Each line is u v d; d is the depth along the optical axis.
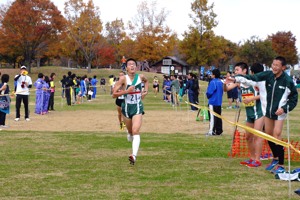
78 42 62.19
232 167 8.31
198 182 7.11
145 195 6.30
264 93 8.08
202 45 56.47
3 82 15.14
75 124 16.20
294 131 14.20
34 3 54.97
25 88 17.28
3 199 6.11
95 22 61.44
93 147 10.48
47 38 57.25
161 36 65.25
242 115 20.36
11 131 13.52
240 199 6.12
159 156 9.38
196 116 19.44
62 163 8.57
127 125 8.84
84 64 76.44
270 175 7.67
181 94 31.31
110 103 29.66
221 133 13.16
